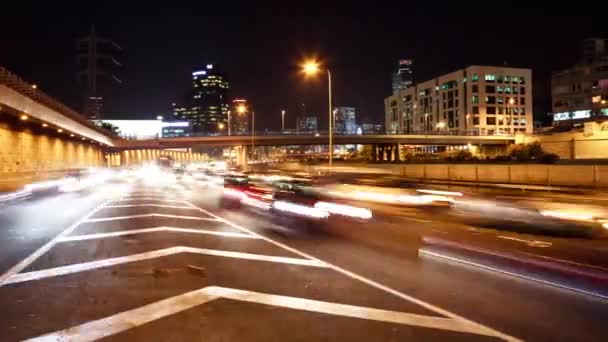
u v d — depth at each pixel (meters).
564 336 5.83
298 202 19.11
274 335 5.79
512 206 22.06
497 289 7.94
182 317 6.44
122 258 10.37
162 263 9.84
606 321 6.37
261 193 22.17
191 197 28.83
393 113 197.88
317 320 6.35
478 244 11.64
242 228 15.21
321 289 7.88
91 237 13.30
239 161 108.00
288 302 7.14
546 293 7.69
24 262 9.98
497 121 148.50
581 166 38.44
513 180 44.16
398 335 5.82
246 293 7.61
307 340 5.63
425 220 17.42
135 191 35.16
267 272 9.08
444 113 159.88
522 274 8.87
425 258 10.49
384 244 12.26
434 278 8.70
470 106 146.75
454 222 16.78
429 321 6.35
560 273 8.83
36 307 6.88
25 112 37.41
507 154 88.75
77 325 6.13
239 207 22.36
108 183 49.47
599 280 8.33
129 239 12.93
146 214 19.06
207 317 6.45
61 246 11.91
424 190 25.41
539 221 16.45
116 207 22.25
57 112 47.47
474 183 42.09
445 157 97.25
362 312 6.70
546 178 41.06
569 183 39.34
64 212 20.23
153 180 57.31
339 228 15.28
